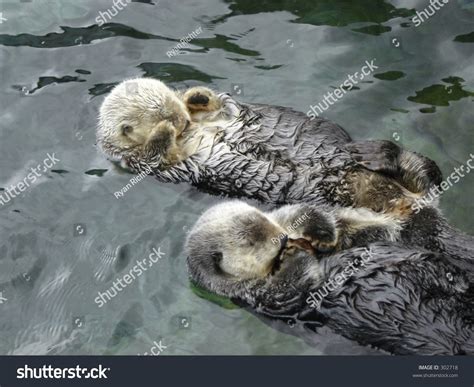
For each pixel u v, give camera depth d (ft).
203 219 9.11
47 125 10.08
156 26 10.89
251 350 8.48
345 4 10.96
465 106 9.97
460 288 8.41
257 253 8.90
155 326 8.63
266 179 9.40
